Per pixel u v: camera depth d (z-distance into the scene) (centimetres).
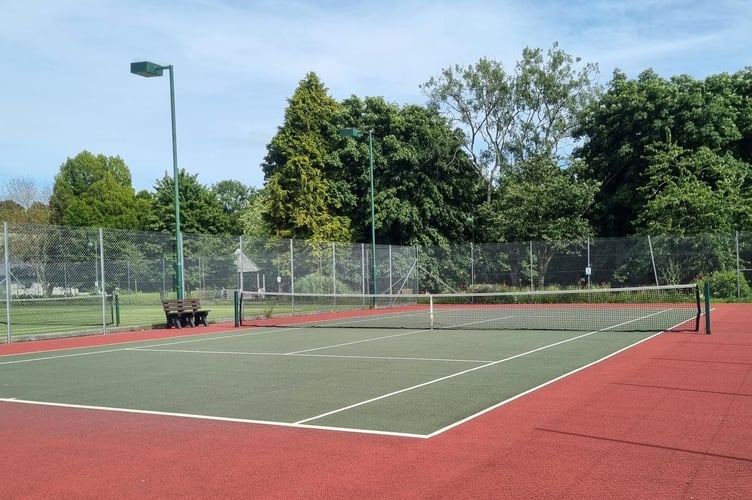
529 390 968
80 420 835
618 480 549
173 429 773
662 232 3291
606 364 1216
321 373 1196
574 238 3603
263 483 562
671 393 915
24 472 612
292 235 4019
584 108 4353
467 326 2228
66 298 2253
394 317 2758
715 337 1611
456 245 3766
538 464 598
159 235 2612
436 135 4178
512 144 4575
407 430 737
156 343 1850
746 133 3909
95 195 7750
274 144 4159
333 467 604
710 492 518
